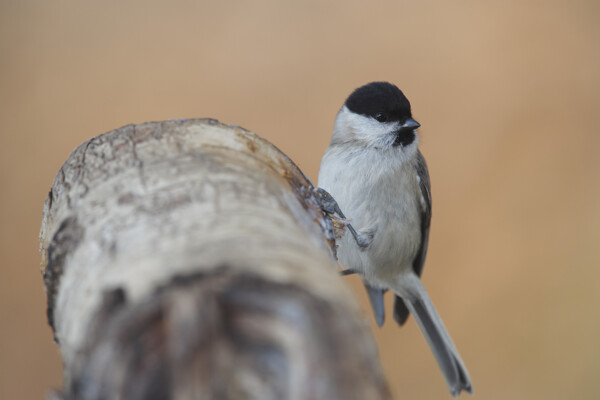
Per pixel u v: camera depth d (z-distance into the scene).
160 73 11.41
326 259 2.68
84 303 2.34
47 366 8.92
